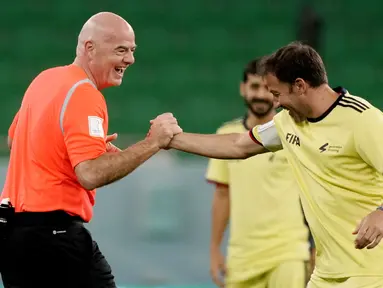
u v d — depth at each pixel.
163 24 49.34
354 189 14.67
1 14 48.84
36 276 15.55
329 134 14.63
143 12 49.66
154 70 47.66
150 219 32.69
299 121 15.13
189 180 32.75
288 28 49.25
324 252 15.30
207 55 48.56
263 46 48.78
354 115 14.38
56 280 15.62
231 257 21.12
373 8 49.72
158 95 46.66
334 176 14.78
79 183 15.47
